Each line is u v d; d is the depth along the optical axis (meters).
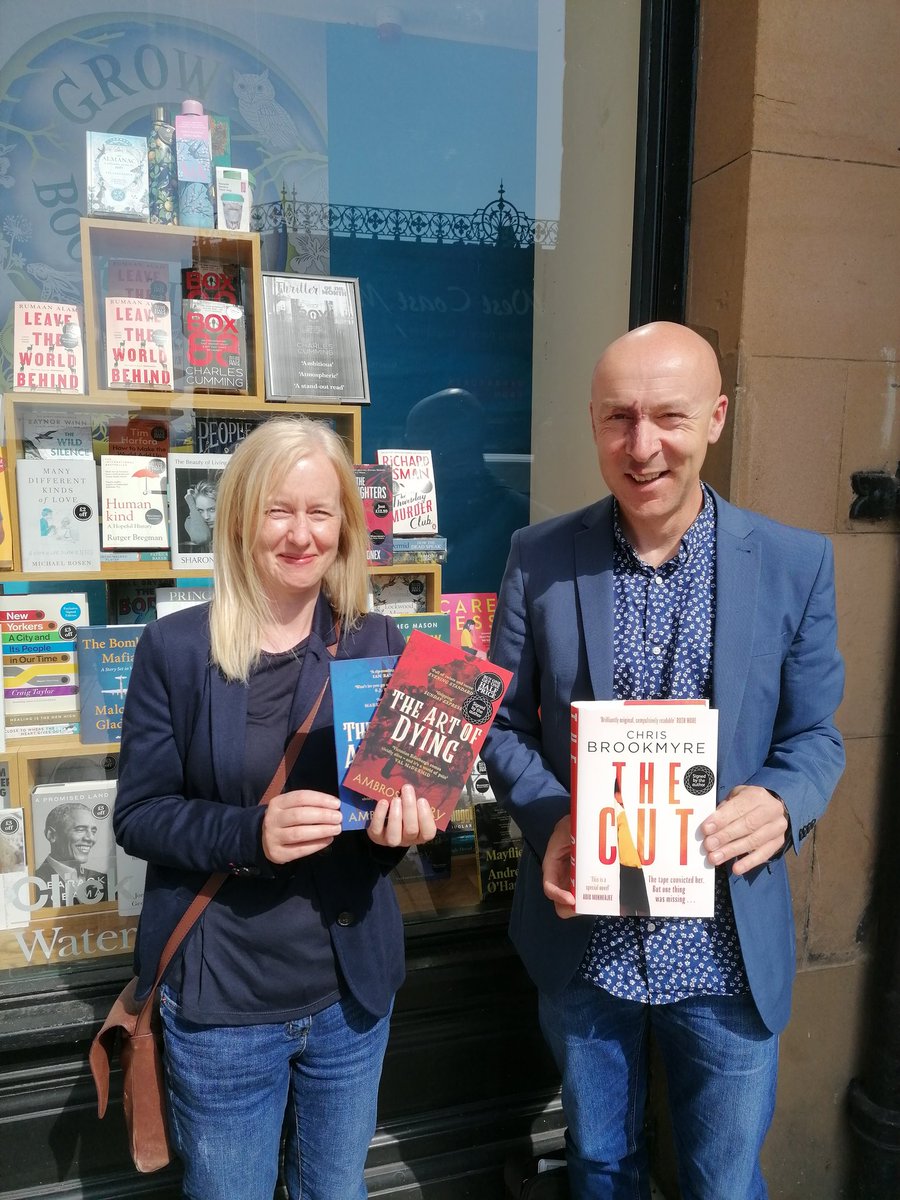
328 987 1.24
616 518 1.30
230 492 1.19
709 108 1.73
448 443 2.46
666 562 1.26
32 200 1.98
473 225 2.38
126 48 2.02
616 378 1.14
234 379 2.03
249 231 2.06
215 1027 1.19
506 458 2.51
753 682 1.23
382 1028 1.32
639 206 1.85
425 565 2.20
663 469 1.15
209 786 1.22
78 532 1.93
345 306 2.16
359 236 2.29
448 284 2.39
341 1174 1.32
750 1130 1.33
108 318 1.95
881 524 1.79
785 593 1.25
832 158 1.65
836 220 1.67
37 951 1.81
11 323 1.98
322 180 2.23
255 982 1.19
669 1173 1.95
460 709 1.14
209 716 1.21
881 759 1.86
